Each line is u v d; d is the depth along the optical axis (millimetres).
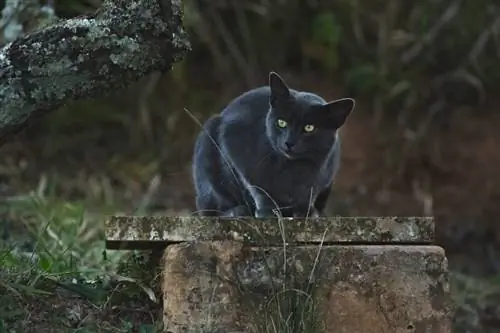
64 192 14633
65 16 14156
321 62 17656
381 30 17094
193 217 7203
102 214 12758
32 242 10078
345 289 7160
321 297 7129
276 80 8367
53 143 16234
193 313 7008
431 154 16438
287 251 7152
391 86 17047
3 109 7066
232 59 17625
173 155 16359
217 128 8781
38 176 15312
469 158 16438
